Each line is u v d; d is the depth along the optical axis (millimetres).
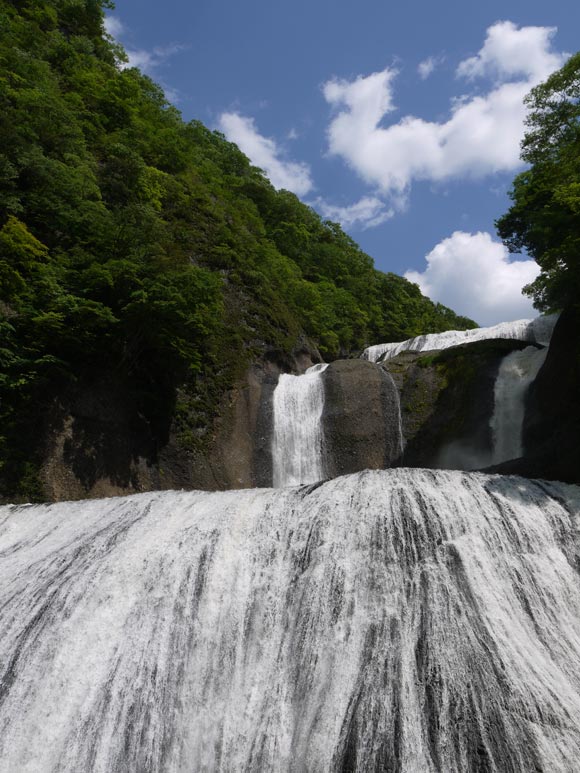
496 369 23516
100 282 18109
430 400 24828
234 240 30453
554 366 18844
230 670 8797
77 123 29203
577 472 14953
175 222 29141
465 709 7273
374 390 24844
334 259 52156
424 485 12141
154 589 10016
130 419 19453
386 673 8008
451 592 9266
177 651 9070
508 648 8234
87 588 10000
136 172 28797
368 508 11359
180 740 8031
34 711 8305
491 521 11031
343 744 7199
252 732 7871
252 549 10820
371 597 9375
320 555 10406
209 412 22141
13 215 20531
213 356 23203
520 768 6504
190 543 11023
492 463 21359
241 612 9578
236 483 21609
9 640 9234
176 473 20312
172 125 45781
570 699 7359
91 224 21141
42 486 15945
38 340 17172
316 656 8641
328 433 23891
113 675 8711
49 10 43781
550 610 9266
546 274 20781
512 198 23531
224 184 45688
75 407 17688
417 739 7035
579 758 6500
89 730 8117
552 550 10555
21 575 10773
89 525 12578
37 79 28844
